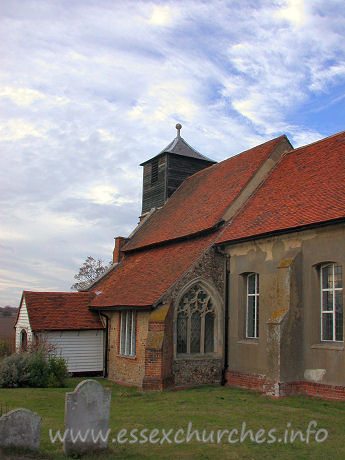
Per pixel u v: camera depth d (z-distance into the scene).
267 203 21.17
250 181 23.25
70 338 24.55
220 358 20.52
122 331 23.58
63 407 14.52
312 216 17.11
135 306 20.62
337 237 16.05
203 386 19.55
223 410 13.98
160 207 32.50
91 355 24.89
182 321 20.16
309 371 16.66
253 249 19.62
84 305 26.14
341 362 15.52
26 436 9.36
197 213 25.12
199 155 34.44
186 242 23.73
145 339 20.84
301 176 21.12
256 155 25.39
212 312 20.94
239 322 20.08
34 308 24.95
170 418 12.91
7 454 9.03
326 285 16.73
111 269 29.23
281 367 16.45
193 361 19.91
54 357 21.36
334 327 16.19
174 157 32.91
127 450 10.04
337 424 12.23
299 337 17.02
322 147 22.06
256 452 9.99
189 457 9.62
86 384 9.94
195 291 20.53
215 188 26.41
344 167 19.00
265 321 18.50
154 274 22.75
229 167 27.53
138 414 13.59
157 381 18.50
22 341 26.12
